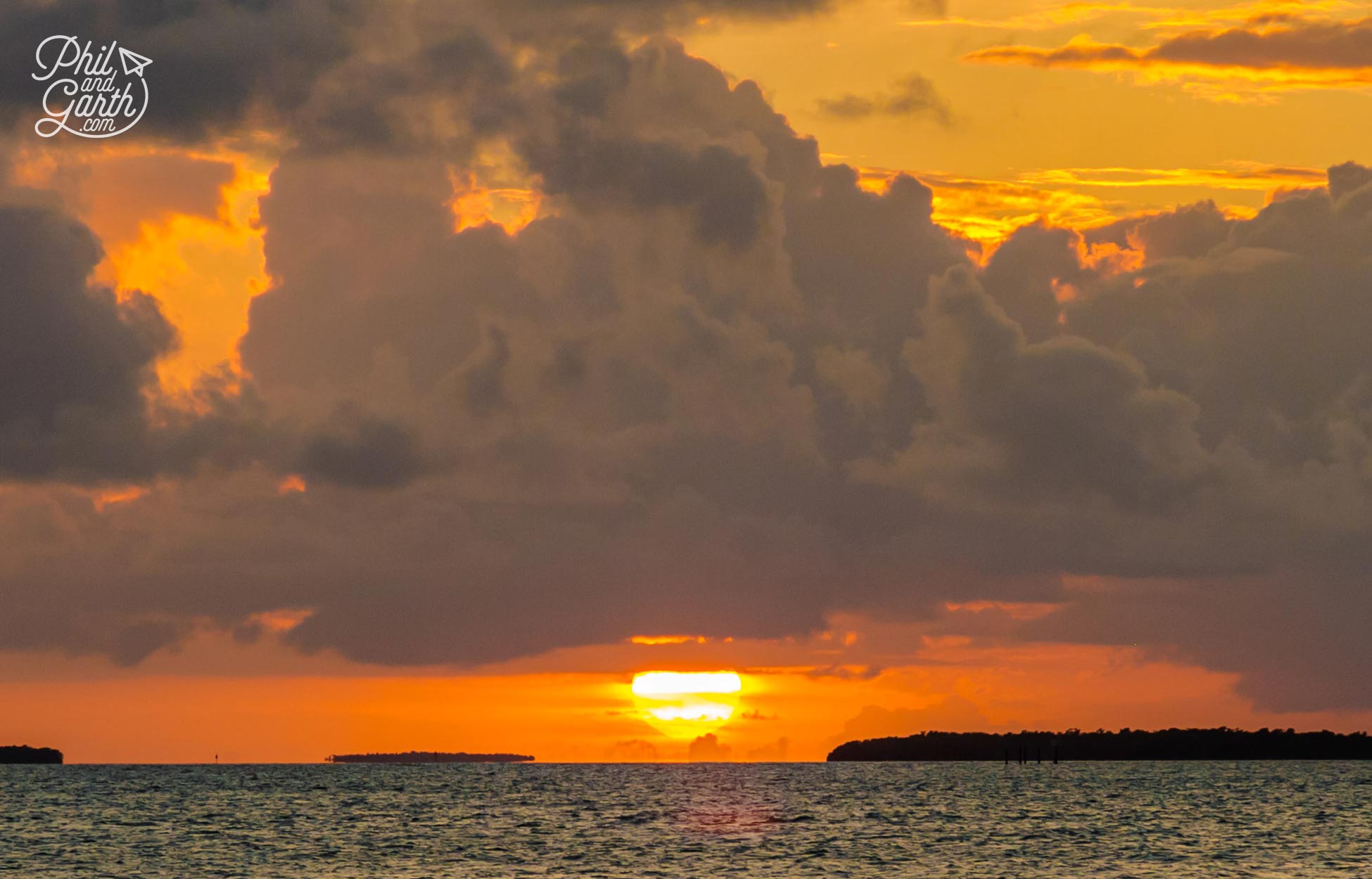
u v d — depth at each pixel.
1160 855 127.81
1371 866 118.88
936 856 127.25
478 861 125.75
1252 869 117.25
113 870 122.06
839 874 115.19
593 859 126.81
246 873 118.56
